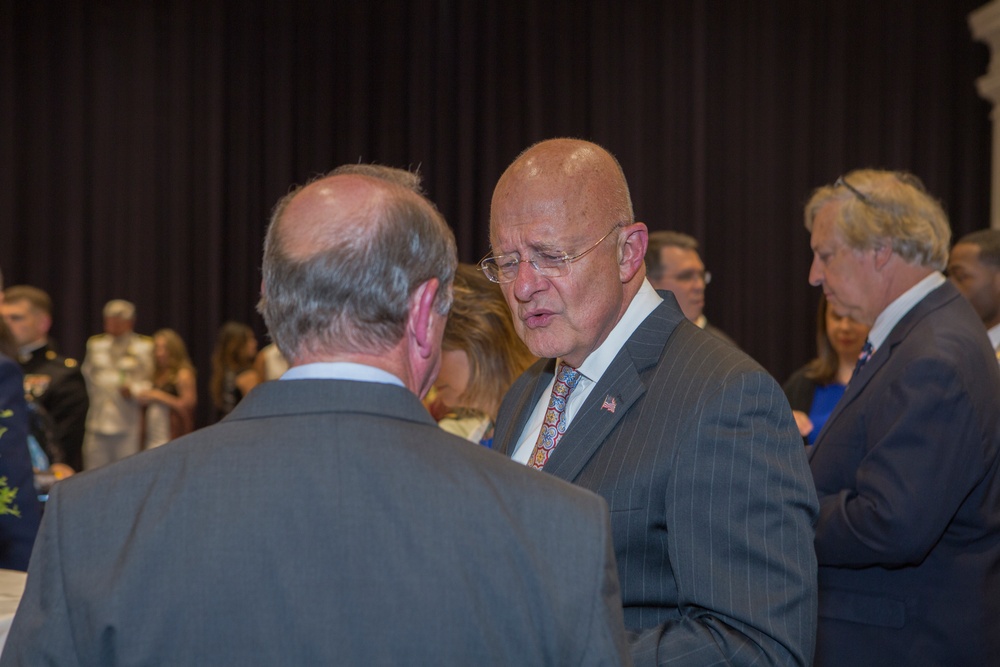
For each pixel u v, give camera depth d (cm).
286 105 711
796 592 112
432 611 78
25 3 702
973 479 167
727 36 710
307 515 79
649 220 712
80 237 709
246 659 76
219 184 708
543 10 710
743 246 714
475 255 712
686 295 311
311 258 86
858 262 189
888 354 181
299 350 88
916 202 188
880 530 164
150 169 709
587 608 80
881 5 709
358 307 86
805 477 118
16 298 498
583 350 131
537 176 129
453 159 714
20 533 211
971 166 708
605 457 124
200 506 80
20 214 707
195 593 77
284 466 81
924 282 187
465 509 81
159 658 76
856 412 179
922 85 711
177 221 710
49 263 710
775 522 114
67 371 503
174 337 657
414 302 89
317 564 78
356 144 713
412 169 711
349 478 81
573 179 128
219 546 78
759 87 711
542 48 711
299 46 714
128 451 652
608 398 128
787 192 714
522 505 83
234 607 77
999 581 174
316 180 94
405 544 79
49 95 705
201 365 713
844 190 195
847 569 178
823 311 303
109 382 653
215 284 709
